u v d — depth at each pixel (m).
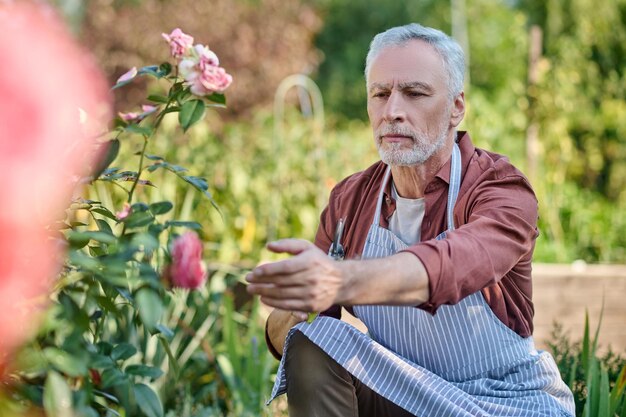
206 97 1.93
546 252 6.10
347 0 19.69
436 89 2.23
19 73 1.35
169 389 3.41
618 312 4.41
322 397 2.23
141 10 11.33
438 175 2.29
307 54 12.93
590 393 2.62
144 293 1.62
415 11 19.67
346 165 6.45
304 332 2.23
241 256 5.12
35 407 1.58
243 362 3.63
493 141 7.38
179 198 5.02
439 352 2.29
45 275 1.56
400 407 2.31
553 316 4.30
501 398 2.23
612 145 9.26
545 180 7.30
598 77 9.99
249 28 11.81
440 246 1.85
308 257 1.62
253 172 5.73
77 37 10.70
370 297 1.72
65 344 1.58
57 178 1.65
